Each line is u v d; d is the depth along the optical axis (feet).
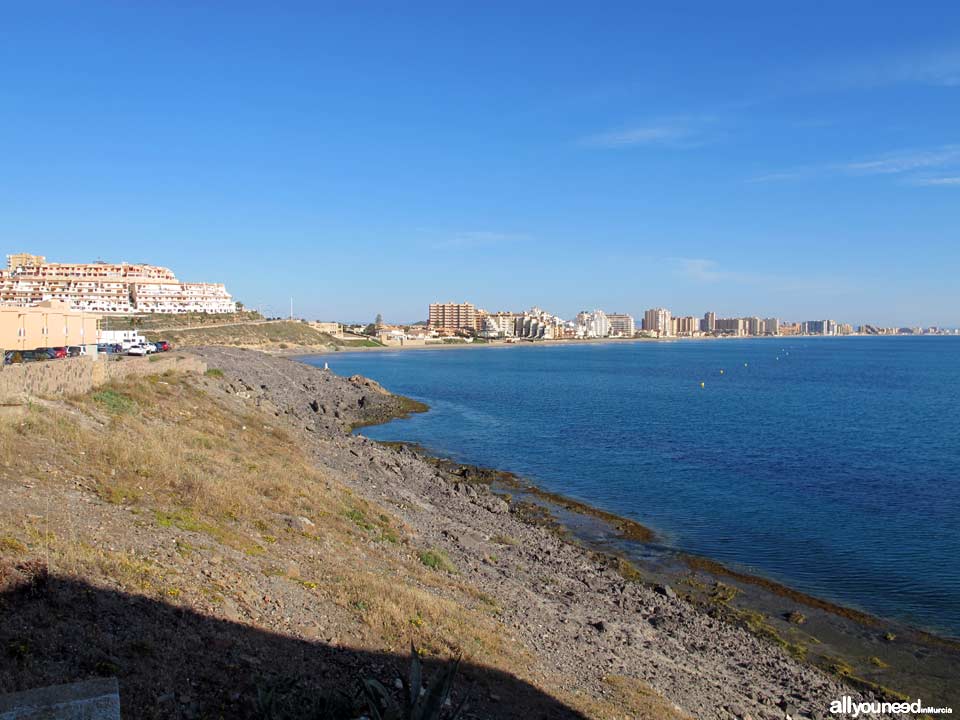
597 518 118.62
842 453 182.60
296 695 31.73
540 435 211.61
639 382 430.61
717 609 81.20
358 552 61.05
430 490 114.83
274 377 236.22
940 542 105.40
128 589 36.86
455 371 528.63
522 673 44.96
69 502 48.75
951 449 189.26
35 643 28.96
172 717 27.58
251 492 68.49
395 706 31.04
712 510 123.85
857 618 79.56
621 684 50.37
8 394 73.05
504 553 83.82
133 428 82.17
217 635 35.60
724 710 52.75
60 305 179.11
